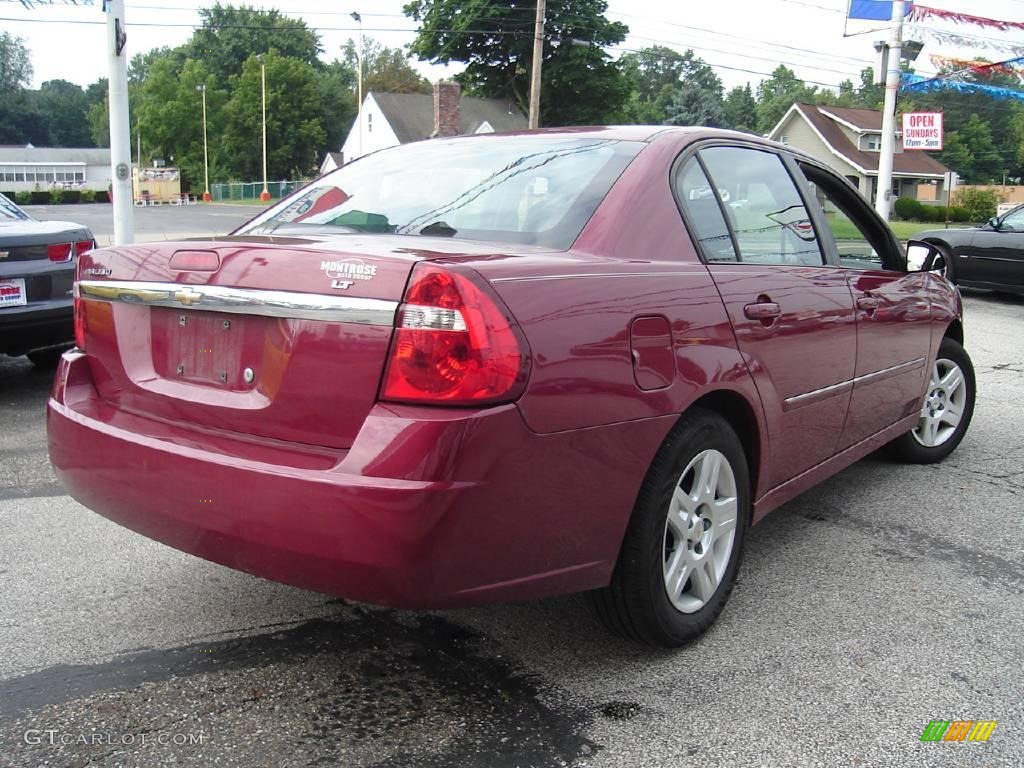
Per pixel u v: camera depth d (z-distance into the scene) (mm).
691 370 2662
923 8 16828
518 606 3162
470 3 47219
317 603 3176
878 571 3533
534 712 2506
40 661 2746
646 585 2611
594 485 2381
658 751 2332
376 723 2439
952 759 2314
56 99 133750
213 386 2508
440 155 3396
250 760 2270
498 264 2264
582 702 2561
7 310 5859
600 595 2654
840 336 3516
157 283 2602
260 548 2246
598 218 2725
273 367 2346
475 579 2199
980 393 6883
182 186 87375
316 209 3250
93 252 2887
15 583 3311
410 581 2115
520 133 3422
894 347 4039
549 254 2512
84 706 2502
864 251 4094
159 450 2408
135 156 106000
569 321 2307
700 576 2875
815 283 3406
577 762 2281
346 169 3605
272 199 72250
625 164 2926
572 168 2975
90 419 2660
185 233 28609
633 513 2576
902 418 4359
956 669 2777
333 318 2229
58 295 6137
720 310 2824
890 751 2348
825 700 2588
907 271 4262
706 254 2959
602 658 2811
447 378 2107
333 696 2572
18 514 4035
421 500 2059
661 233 2816
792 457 3340
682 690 2631
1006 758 2324
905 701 2588
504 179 3033
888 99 16969
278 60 84250
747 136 3480
